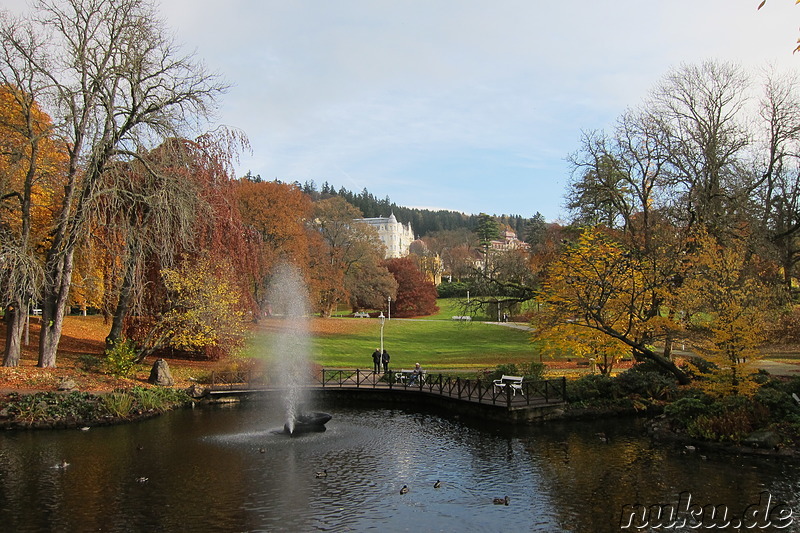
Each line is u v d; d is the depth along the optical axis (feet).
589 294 76.28
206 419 72.08
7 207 85.15
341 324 203.62
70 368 85.87
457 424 69.72
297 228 176.35
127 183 89.61
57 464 50.83
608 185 102.99
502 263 143.23
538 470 49.19
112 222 83.46
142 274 90.53
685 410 61.41
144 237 87.10
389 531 36.06
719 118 99.14
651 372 81.15
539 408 69.77
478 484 45.55
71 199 82.23
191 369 102.42
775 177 103.04
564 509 39.83
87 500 41.50
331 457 53.88
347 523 37.40
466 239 471.21
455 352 151.84
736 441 53.57
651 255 84.12
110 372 86.33
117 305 95.86
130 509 39.73
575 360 126.82
